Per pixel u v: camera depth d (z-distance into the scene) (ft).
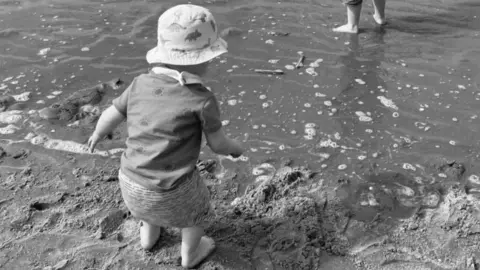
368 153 9.37
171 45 7.00
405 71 10.99
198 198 7.47
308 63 11.20
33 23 12.60
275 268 7.83
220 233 8.21
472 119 9.93
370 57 11.35
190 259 7.79
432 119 9.94
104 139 9.63
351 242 8.14
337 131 9.74
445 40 11.82
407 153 9.36
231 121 9.94
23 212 8.48
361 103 10.27
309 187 8.85
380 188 8.82
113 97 10.44
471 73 10.89
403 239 8.17
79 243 8.13
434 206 8.57
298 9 13.15
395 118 9.97
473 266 7.84
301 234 8.19
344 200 8.67
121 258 7.96
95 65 11.19
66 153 9.39
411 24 12.50
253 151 9.41
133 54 11.48
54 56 11.44
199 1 13.53
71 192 8.78
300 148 9.46
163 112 7.02
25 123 9.90
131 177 7.23
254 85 10.67
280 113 10.09
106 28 12.39
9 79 10.80
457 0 13.46
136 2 13.55
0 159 9.28
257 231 8.24
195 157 7.27
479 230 8.23
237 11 13.04
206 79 10.80
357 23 12.04
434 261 7.92
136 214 7.52
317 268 7.84
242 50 11.55
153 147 7.09
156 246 8.08
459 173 9.02
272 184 8.82
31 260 7.93
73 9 13.25
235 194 8.77
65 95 10.46
